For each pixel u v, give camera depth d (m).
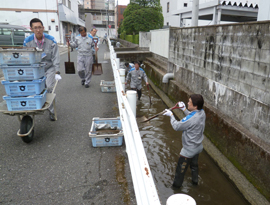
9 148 3.36
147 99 8.01
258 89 3.12
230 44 3.89
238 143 3.38
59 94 6.33
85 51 6.58
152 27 22.20
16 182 2.59
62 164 2.96
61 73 9.48
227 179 3.59
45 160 3.05
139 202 1.68
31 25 3.72
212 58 4.61
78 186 2.53
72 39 6.87
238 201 3.15
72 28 35.75
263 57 3.01
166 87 7.54
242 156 3.26
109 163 3.00
